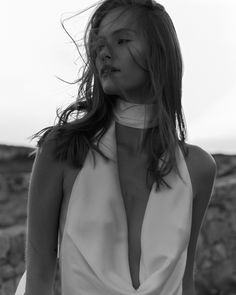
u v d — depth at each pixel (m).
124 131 1.80
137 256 1.74
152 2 1.80
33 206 1.77
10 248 8.80
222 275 10.05
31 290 1.80
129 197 1.78
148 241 1.72
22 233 8.93
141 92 1.80
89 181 1.71
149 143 1.79
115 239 1.71
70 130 1.74
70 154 1.73
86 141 1.73
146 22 1.77
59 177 1.74
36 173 1.76
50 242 1.80
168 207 1.74
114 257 1.70
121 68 1.75
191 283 1.97
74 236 1.68
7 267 8.76
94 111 1.76
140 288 1.66
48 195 1.75
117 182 1.72
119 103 1.80
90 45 1.77
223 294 10.05
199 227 1.93
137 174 1.79
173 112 1.80
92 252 1.67
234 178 10.66
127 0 1.79
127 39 1.76
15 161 10.26
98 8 1.79
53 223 1.78
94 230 1.69
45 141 1.75
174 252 1.70
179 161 1.78
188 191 1.76
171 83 1.79
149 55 1.76
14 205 9.84
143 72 1.77
